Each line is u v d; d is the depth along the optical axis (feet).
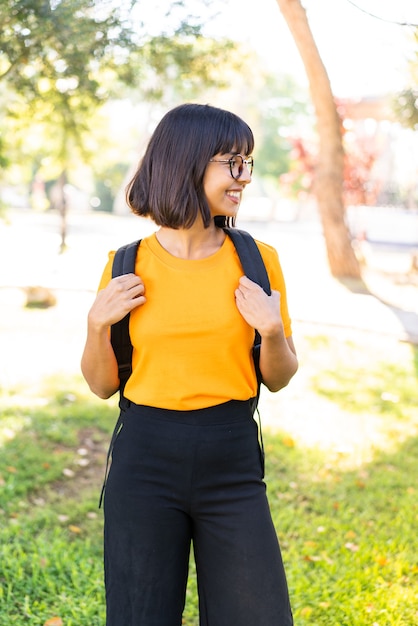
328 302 34.32
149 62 19.02
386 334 27.94
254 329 6.14
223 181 5.95
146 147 6.20
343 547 11.37
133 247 6.26
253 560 5.81
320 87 38.32
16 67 16.58
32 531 11.70
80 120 22.27
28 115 20.24
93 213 114.83
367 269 48.11
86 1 14.32
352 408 19.43
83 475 14.30
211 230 6.26
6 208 33.22
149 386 5.96
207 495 5.89
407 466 15.44
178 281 5.99
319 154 41.16
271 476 14.49
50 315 29.09
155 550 5.89
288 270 45.14
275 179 135.13
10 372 20.95
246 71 26.78
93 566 10.70
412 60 15.66
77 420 17.22
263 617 5.76
